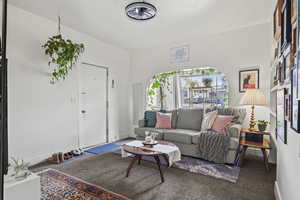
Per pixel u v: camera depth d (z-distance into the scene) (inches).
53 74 123.4
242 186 86.3
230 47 146.7
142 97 198.1
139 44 184.9
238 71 143.3
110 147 158.1
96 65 165.5
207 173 101.1
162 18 124.7
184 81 182.2
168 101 191.2
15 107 108.0
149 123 162.9
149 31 149.2
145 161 121.1
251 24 135.7
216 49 153.2
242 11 115.4
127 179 93.9
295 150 48.3
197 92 173.6
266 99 128.0
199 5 107.6
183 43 169.6
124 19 127.0
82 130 151.4
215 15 120.6
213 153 116.4
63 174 100.0
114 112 184.9
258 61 134.6
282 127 64.6
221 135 116.0
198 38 161.6
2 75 29.0
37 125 119.1
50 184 88.0
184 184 88.4
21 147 110.8
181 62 170.9
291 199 52.2
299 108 42.2
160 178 95.0
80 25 136.9
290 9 52.9
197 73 172.4
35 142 118.0
